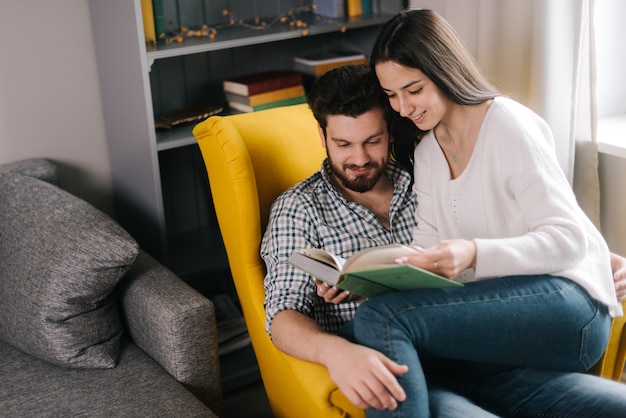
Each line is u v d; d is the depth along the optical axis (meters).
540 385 1.46
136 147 2.21
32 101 2.27
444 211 1.58
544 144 1.47
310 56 2.56
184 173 2.55
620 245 2.18
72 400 1.69
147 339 1.85
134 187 2.29
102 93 2.33
